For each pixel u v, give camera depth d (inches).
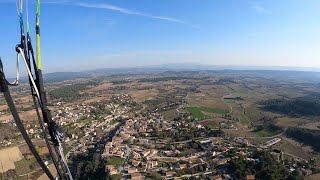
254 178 4114.2
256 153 4923.7
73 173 4630.9
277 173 4183.1
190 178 4131.4
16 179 4372.5
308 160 4953.3
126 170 4338.1
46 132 298.5
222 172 4409.5
